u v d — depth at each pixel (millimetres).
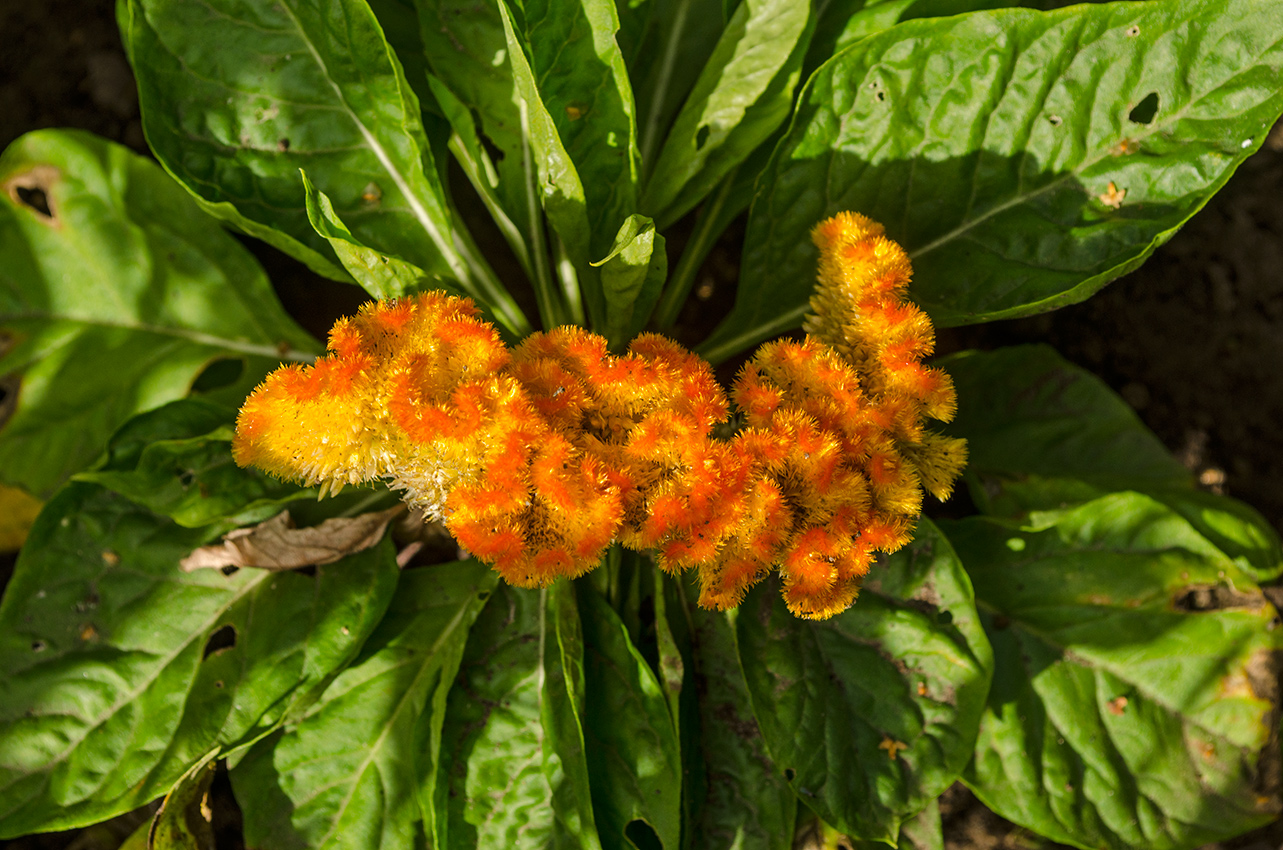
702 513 288
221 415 345
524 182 347
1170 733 350
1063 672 353
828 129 329
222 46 328
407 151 337
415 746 334
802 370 298
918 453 304
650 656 346
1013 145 327
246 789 335
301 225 338
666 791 319
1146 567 354
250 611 335
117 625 332
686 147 338
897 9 347
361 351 289
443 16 333
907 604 331
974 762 350
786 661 329
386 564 341
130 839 342
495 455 283
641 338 300
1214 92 312
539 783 333
